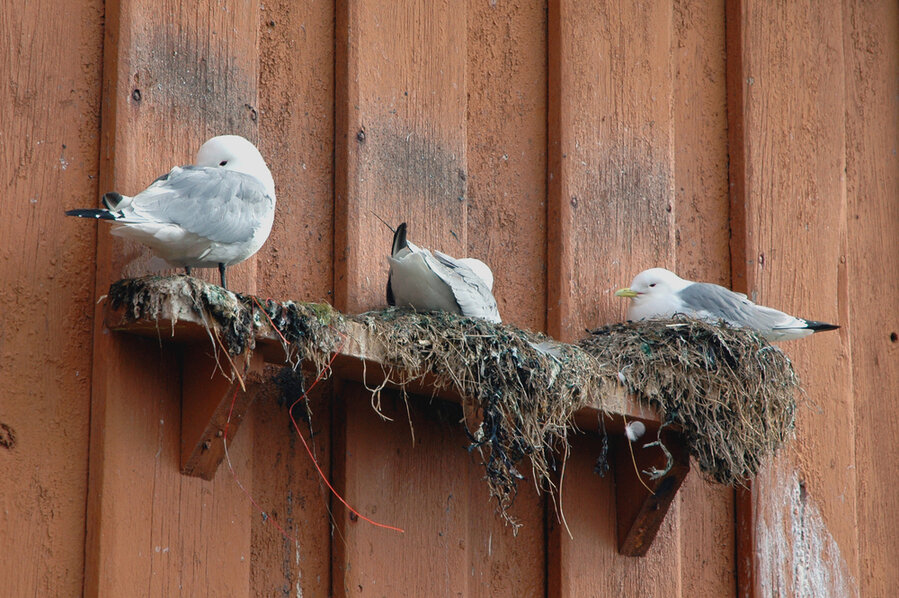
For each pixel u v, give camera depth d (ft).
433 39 25.91
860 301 33.35
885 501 32.50
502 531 25.04
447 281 22.57
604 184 28.09
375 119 24.63
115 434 19.57
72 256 20.47
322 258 23.79
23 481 19.31
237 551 20.76
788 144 31.91
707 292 28.02
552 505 25.73
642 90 29.30
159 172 21.27
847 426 31.30
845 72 34.68
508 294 26.50
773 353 26.30
